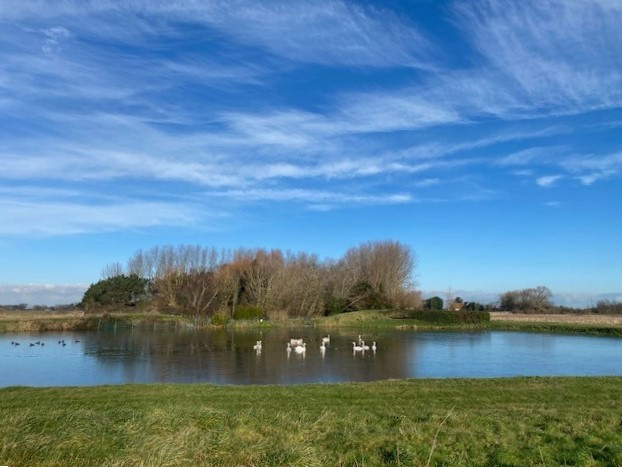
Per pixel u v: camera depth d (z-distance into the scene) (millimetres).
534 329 59031
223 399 15805
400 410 13836
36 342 41656
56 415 10992
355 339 46969
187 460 8734
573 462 8922
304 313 73188
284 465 8555
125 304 73500
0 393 17062
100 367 28453
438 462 8984
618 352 36938
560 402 15383
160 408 12570
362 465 8766
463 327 62125
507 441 10195
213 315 61656
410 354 35219
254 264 75688
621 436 10562
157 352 35312
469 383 19047
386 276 80875
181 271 73625
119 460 8367
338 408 14141
